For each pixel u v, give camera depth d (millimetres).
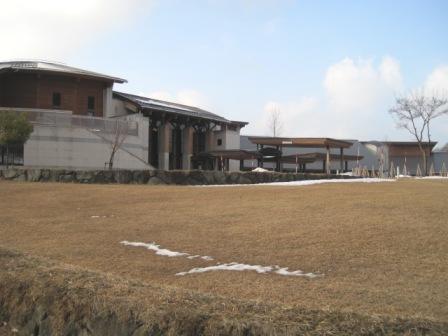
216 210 15297
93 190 20859
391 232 11156
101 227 14086
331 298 7574
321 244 10625
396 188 18656
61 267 7145
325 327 4578
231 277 9039
